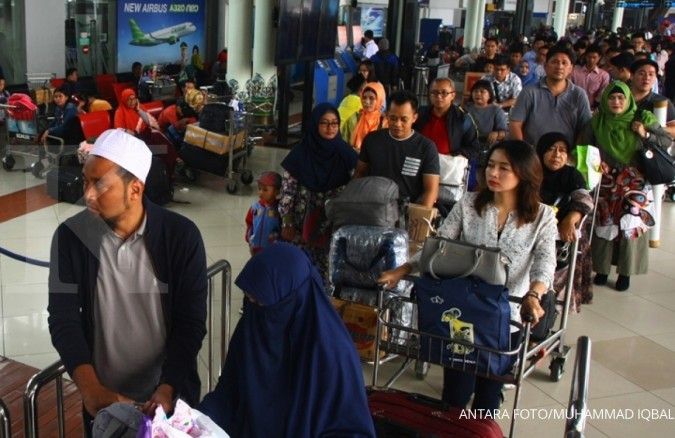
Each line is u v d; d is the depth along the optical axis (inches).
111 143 75.5
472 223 119.6
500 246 117.0
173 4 552.1
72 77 317.4
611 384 156.3
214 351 158.6
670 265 235.6
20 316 159.5
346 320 145.9
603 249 207.2
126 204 76.6
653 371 162.9
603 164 196.9
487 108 237.1
